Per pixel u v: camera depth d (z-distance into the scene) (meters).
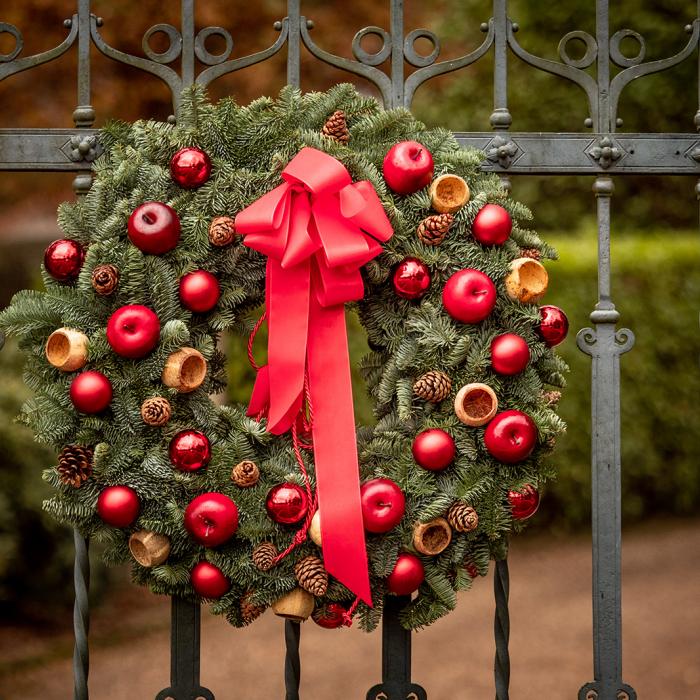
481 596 4.23
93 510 1.70
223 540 1.65
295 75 1.82
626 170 1.89
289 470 1.73
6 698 3.16
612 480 1.89
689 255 4.97
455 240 1.75
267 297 1.72
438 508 1.68
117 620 3.91
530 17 5.38
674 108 5.25
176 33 1.82
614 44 1.90
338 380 1.73
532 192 5.50
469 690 3.27
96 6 4.62
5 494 3.53
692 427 4.96
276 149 1.74
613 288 4.88
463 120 5.45
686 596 4.07
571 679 3.34
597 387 1.89
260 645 3.75
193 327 1.73
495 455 1.69
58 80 4.79
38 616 3.83
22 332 1.70
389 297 1.78
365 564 1.66
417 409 1.74
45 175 5.18
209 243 1.71
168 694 1.80
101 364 1.68
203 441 1.67
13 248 5.96
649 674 3.34
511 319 1.74
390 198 1.73
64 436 1.70
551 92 5.32
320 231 1.66
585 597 4.15
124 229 1.71
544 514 4.93
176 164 1.70
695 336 4.93
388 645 1.82
